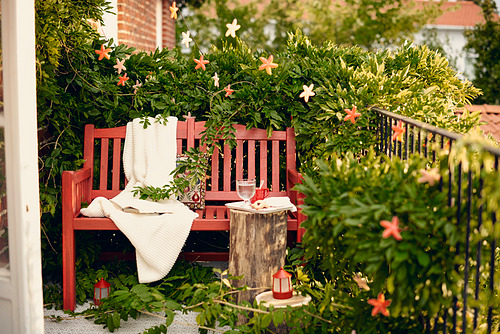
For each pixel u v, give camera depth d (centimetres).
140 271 342
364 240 229
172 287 362
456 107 452
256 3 1294
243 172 439
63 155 401
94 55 403
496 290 261
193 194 385
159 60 420
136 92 402
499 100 1016
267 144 430
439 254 227
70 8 369
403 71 395
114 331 319
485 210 227
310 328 288
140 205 359
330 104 361
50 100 375
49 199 362
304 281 322
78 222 344
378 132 366
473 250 234
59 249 386
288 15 1310
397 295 239
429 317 246
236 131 389
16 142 260
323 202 247
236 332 294
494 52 1020
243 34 1273
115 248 436
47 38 338
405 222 232
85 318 337
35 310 273
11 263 267
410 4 1302
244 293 317
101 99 400
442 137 243
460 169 221
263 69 391
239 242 318
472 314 253
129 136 395
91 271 376
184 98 405
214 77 402
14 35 257
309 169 367
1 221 268
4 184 265
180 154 395
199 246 448
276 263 320
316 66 392
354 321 266
